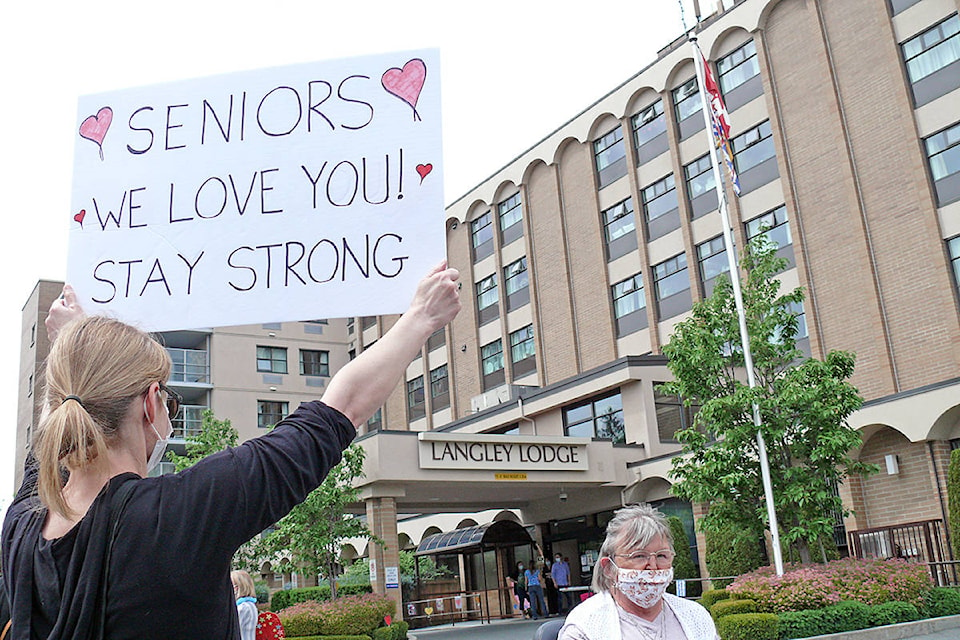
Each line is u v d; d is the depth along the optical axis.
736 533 18.36
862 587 15.83
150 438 1.81
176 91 2.93
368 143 2.81
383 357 1.86
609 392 29.62
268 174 2.82
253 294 2.74
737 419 18.08
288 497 1.65
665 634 3.90
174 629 1.54
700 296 31.42
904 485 22.58
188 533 1.55
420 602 31.98
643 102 34.97
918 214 25.05
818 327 27.23
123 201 2.87
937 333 24.19
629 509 4.06
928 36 25.66
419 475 24.77
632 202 34.75
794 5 29.62
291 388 50.34
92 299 2.81
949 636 14.34
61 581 1.59
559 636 3.98
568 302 36.78
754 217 30.03
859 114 27.06
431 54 2.85
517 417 32.38
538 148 39.19
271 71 2.90
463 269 43.03
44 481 1.58
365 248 2.74
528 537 30.00
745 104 30.88
